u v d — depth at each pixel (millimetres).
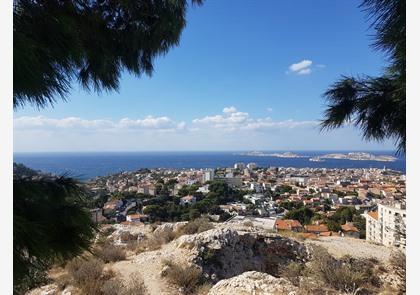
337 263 8453
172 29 2521
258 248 11484
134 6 2270
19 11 1334
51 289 6984
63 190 1392
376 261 9922
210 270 9578
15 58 1046
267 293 5938
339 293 6801
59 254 1314
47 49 1353
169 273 8211
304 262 10680
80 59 1647
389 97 1381
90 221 1461
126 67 2590
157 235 13062
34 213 1229
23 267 1048
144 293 7059
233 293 6039
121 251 10242
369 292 7371
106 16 2213
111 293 6715
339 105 1516
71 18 1775
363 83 1477
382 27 1275
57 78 1408
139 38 2447
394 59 1296
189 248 10164
